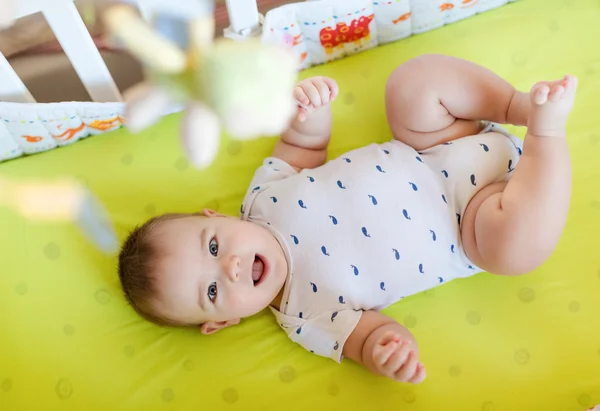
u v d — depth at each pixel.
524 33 1.14
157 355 1.00
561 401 0.89
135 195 1.12
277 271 0.93
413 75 0.97
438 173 0.96
